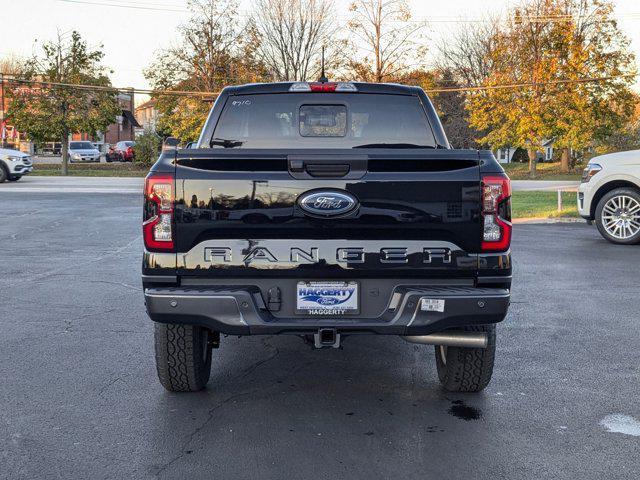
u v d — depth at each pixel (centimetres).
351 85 542
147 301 394
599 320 689
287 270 396
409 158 391
